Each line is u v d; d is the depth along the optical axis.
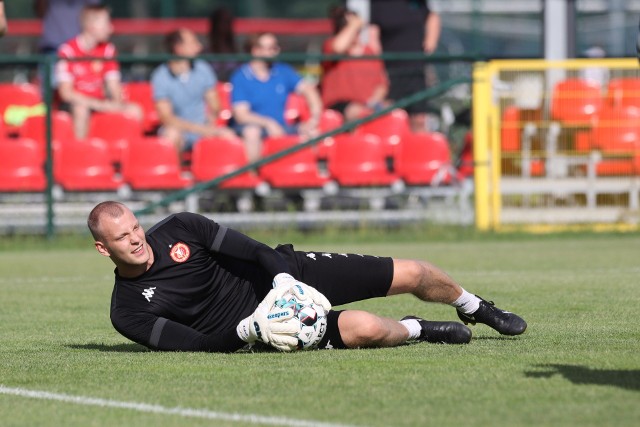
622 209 56.94
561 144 56.56
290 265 21.28
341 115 57.75
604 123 56.44
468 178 58.66
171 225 21.52
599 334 23.72
